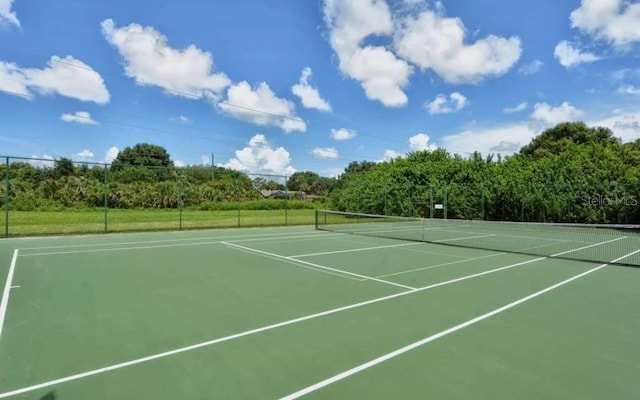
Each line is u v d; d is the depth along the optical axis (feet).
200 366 11.50
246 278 23.94
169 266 27.73
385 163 105.60
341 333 14.38
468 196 78.59
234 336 13.99
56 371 11.12
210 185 92.73
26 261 29.30
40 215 66.44
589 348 13.10
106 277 23.86
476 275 25.38
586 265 29.58
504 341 13.69
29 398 9.62
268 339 13.71
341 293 20.38
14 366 11.44
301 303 18.39
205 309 17.28
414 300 19.07
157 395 9.78
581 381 10.72
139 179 82.58
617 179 65.98
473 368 11.50
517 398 9.78
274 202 95.81
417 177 91.09
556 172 74.43
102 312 16.74
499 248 39.70
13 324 15.15
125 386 10.25
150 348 12.84
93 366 11.47
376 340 13.70
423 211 82.43
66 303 18.08
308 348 12.93
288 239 46.37
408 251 36.70
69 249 35.96
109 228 55.83
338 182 87.61
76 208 71.82
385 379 10.75
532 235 53.83
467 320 15.99
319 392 9.99
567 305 18.34
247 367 11.45
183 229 57.11
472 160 89.30
